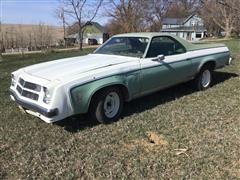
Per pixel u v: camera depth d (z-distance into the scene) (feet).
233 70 32.96
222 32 221.25
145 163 14.06
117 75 18.53
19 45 166.50
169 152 14.97
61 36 202.28
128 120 18.93
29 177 13.25
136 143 16.03
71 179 13.07
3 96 24.35
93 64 18.93
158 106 21.34
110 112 18.76
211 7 134.72
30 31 179.11
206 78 25.41
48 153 15.19
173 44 22.75
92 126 18.17
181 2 200.95
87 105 17.47
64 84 16.48
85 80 17.16
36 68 19.29
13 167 14.07
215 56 25.55
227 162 13.99
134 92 19.80
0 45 123.34
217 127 17.66
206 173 13.21
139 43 21.29
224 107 20.94
